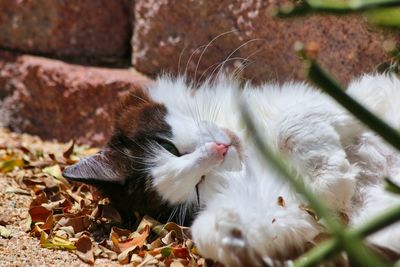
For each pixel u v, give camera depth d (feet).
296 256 15.17
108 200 20.45
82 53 28.63
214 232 14.90
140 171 18.74
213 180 17.75
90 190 21.45
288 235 15.16
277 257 14.89
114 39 28.55
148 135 18.99
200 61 24.82
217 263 15.78
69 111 27.84
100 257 17.70
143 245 17.84
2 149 26.30
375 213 16.15
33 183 21.89
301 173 16.88
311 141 17.06
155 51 26.07
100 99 26.99
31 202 20.33
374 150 18.06
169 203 18.48
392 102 18.78
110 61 28.58
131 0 28.12
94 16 28.19
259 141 8.80
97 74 27.17
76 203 20.81
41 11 28.25
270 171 16.34
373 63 21.75
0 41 29.01
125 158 19.11
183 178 17.81
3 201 20.54
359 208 17.21
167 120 19.04
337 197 16.60
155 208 18.83
